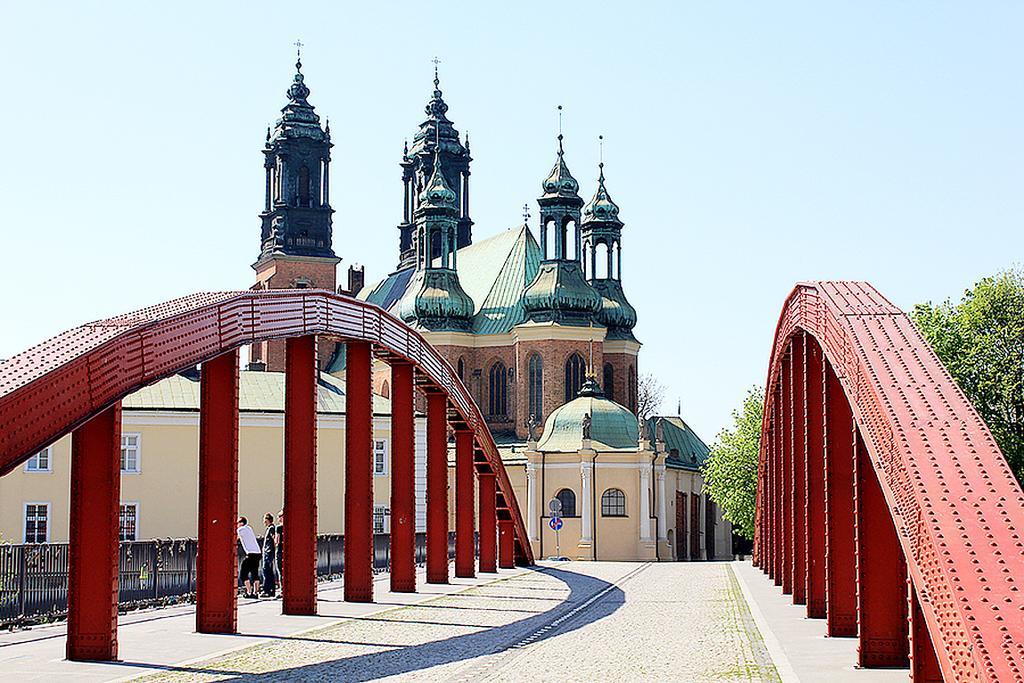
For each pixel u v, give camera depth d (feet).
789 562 146.82
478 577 183.21
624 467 319.47
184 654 80.38
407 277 439.63
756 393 339.98
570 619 110.52
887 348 64.59
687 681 67.87
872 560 73.20
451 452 341.00
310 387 110.01
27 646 84.38
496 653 82.43
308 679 68.80
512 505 207.41
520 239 390.63
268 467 241.76
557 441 327.47
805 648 84.17
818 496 107.86
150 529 227.81
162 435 229.86
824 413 89.81
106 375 70.59
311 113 411.13
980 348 222.89
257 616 109.29
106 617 76.43
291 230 406.62
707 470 346.74
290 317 100.32
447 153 446.19
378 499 263.70
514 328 359.46
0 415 59.41
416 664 76.13
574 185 361.71
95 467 76.59
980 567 44.50
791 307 108.17
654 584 169.99
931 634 46.68
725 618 111.04
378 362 374.22
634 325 385.29
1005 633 41.29
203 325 84.07
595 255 390.42
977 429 54.44
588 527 317.83
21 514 210.38
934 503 48.62
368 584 127.75
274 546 132.98
